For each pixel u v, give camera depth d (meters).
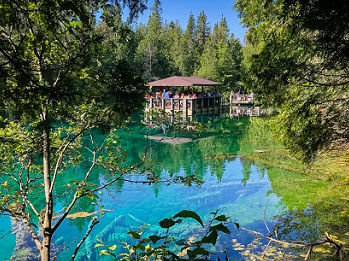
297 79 4.29
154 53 44.91
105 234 6.26
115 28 2.61
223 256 4.97
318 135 4.84
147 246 2.56
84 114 2.85
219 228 1.61
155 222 6.88
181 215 1.56
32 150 3.58
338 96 4.86
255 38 5.87
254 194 8.30
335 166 9.44
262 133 19.67
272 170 10.59
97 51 2.72
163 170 11.52
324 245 4.96
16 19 1.88
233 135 19.45
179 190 9.09
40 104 2.07
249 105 41.31
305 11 3.16
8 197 3.69
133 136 18.81
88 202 8.25
